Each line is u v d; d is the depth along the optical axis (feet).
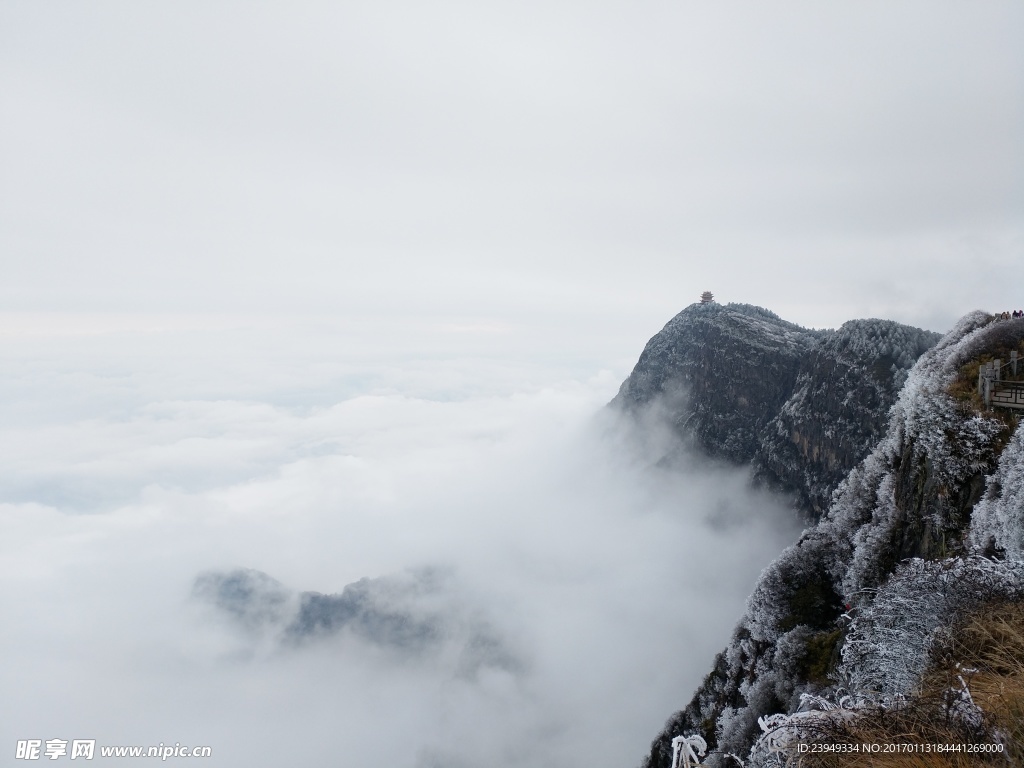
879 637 31.89
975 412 73.82
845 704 24.75
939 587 31.40
